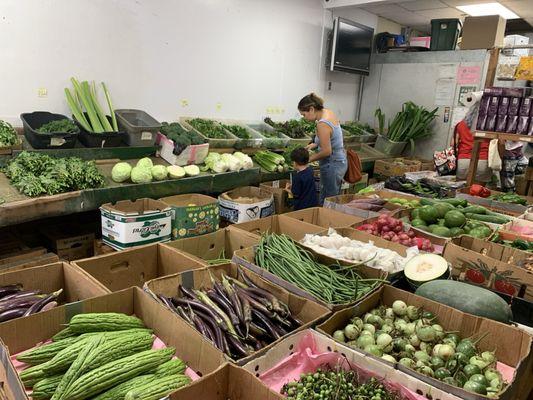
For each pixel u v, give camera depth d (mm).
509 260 2564
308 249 2373
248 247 2459
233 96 5457
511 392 1411
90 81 4023
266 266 2211
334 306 1825
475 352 1646
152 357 1411
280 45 5926
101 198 3070
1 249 2953
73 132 3342
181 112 4891
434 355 1597
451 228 3055
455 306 1922
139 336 1515
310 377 1411
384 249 2541
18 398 1227
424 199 3707
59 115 3680
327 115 4277
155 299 1725
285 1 5816
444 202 3527
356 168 4996
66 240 3287
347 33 6598
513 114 3596
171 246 2498
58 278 2037
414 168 6188
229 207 3656
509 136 3643
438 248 2844
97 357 1321
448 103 6789
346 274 2199
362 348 1618
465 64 6492
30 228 3645
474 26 6262
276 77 6008
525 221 3186
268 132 5504
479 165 5043
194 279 2025
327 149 4238
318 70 6738
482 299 1909
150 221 2896
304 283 2059
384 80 7516
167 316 1640
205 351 1481
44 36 3637
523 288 2238
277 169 4633
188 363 1552
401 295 1978
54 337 1515
